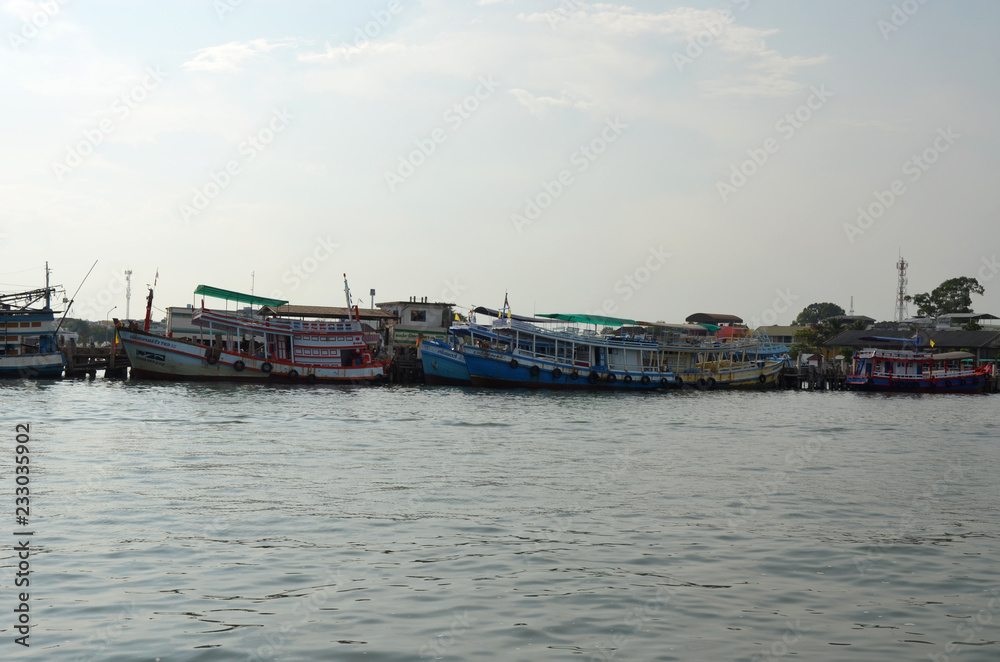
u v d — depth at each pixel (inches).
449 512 876.6
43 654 502.0
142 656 502.0
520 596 615.8
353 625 554.9
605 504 932.6
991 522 888.9
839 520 884.6
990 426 2033.7
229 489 970.7
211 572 658.2
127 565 671.1
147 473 1061.1
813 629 566.9
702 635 550.9
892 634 561.0
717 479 1121.4
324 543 747.4
